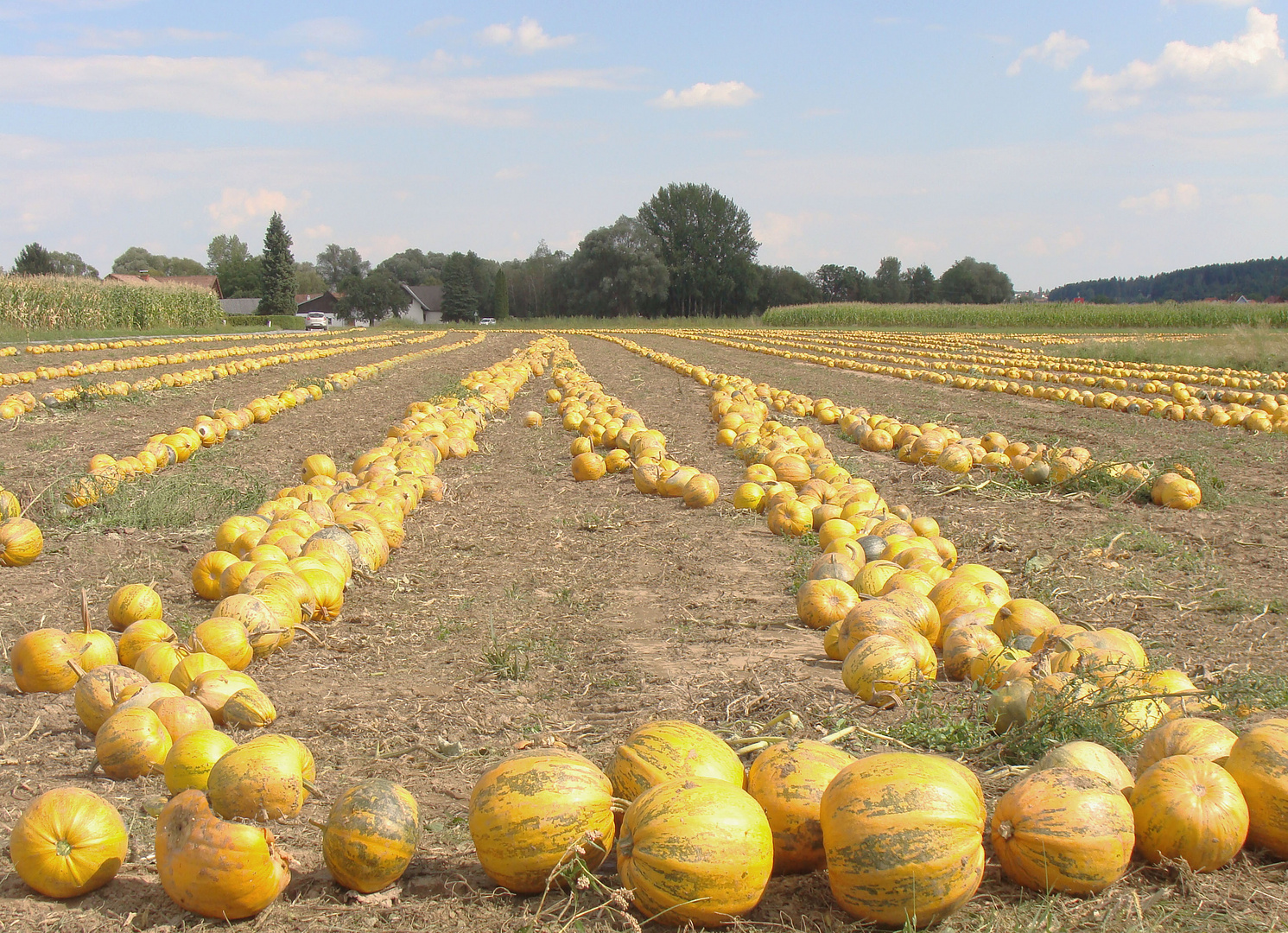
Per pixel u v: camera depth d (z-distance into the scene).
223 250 186.25
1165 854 3.77
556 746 4.22
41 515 10.35
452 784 4.63
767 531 10.24
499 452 15.64
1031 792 3.67
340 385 23.94
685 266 108.88
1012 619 6.30
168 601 7.78
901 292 135.62
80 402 18.94
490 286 121.19
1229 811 3.74
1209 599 7.73
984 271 131.88
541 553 9.34
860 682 5.55
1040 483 12.31
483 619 7.30
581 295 110.75
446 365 33.78
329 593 7.22
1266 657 6.40
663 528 10.40
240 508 10.71
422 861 3.96
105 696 5.23
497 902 3.65
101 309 47.44
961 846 3.34
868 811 3.38
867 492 10.73
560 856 3.58
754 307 115.19
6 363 28.91
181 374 24.06
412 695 5.82
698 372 27.45
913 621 6.33
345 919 3.55
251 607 6.41
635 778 3.90
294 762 4.21
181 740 4.50
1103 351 36.31
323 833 3.78
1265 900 3.61
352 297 122.06
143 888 3.81
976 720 5.05
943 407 21.52
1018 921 3.44
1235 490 12.18
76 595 7.83
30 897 3.73
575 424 17.88
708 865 3.33
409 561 9.06
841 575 7.64
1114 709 4.79
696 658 6.42
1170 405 19.25
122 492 10.80
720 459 14.66
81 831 3.71
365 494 10.23
